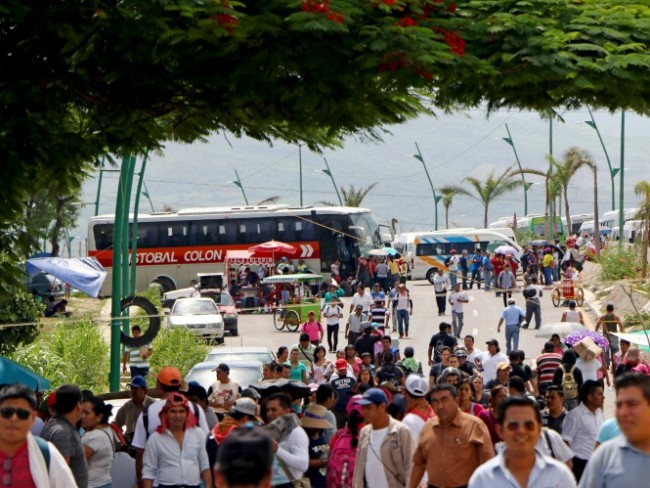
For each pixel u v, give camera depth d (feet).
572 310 177.47
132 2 87.76
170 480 71.20
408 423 77.92
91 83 94.48
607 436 64.64
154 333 167.63
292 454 69.77
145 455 71.87
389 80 88.53
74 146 94.22
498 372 108.78
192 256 393.70
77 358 179.42
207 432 74.59
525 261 357.20
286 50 88.53
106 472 74.18
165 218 395.55
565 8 97.40
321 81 89.51
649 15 98.73
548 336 171.22
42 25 89.20
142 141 99.66
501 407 49.49
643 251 311.47
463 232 428.56
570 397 108.06
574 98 93.81
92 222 395.55
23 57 93.04
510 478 49.03
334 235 390.63
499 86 91.30
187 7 86.48
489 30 92.32
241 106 97.19
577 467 85.66
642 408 45.78
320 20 85.97
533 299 254.06
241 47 89.97
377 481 69.97
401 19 89.71
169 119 100.63
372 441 70.28
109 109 96.22
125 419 90.63
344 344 256.32
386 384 98.63
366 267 360.07
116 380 161.07
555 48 91.40
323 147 105.91
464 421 65.77
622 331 173.17
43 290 321.52
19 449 49.75
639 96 92.68
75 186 98.48
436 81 91.40
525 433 48.70
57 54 92.48
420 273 428.15
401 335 253.24
